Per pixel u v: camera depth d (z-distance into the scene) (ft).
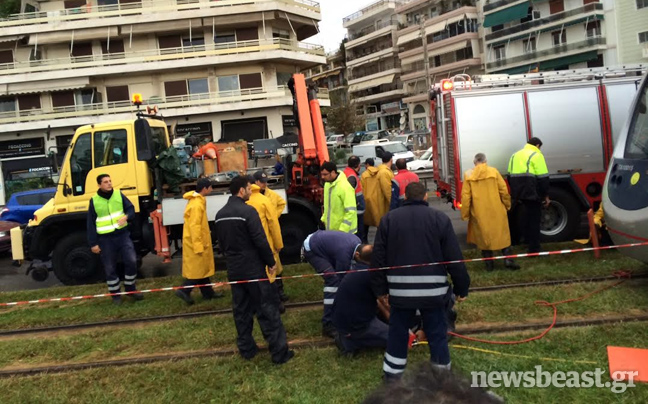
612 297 19.84
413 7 199.21
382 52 216.74
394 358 13.56
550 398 12.96
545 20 148.15
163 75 121.70
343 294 16.10
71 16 118.32
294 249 31.76
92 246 24.48
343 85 249.14
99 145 30.35
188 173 31.55
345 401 13.65
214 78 122.11
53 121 117.80
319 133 31.99
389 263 13.43
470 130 31.01
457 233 38.19
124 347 18.98
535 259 26.66
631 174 20.75
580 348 15.67
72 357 18.47
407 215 13.37
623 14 132.57
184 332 20.01
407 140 130.62
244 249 16.66
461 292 13.73
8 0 140.97
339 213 23.16
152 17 118.42
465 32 174.91
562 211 30.86
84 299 26.20
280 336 16.56
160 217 30.01
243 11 119.34
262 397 14.26
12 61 122.31
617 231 21.07
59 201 30.30
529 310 19.29
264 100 120.37
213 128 122.42
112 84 121.49
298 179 31.89
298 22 127.75
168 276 30.91
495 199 24.68
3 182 74.08
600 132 30.83
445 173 33.99
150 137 29.91
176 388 15.17
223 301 24.00
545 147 30.94
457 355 15.81
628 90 30.94
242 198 17.24
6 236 44.06
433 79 191.83
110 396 14.89
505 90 31.04
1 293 28.58
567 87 31.01
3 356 18.81
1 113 119.75
